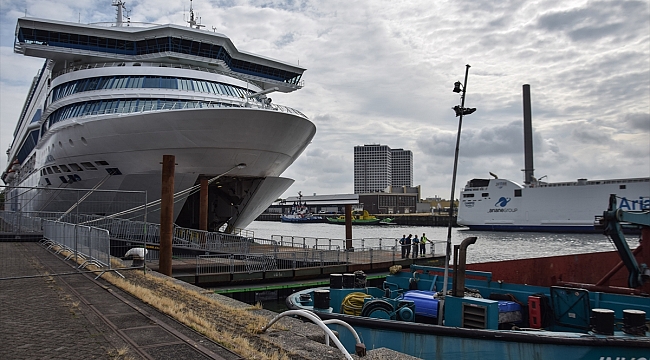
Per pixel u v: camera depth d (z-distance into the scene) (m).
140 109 29.98
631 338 9.23
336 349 6.56
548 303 12.11
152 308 8.63
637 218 13.36
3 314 8.08
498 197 88.88
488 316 10.92
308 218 167.50
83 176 30.56
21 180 53.56
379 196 192.62
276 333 7.25
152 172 28.62
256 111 27.19
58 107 32.22
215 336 6.79
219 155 28.42
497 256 47.03
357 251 30.66
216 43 34.00
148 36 33.03
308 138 33.16
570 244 60.78
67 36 32.75
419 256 30.64
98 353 5.91
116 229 25.89
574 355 9.19
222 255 24.55
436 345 10.30
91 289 10.72
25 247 21.45
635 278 12.87
